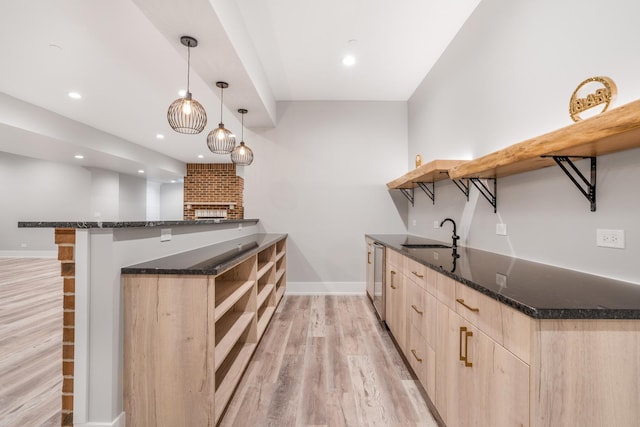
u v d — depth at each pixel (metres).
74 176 7.55
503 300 0.98
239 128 5.48
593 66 1.33
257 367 2.12
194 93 3.92
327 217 4.11
